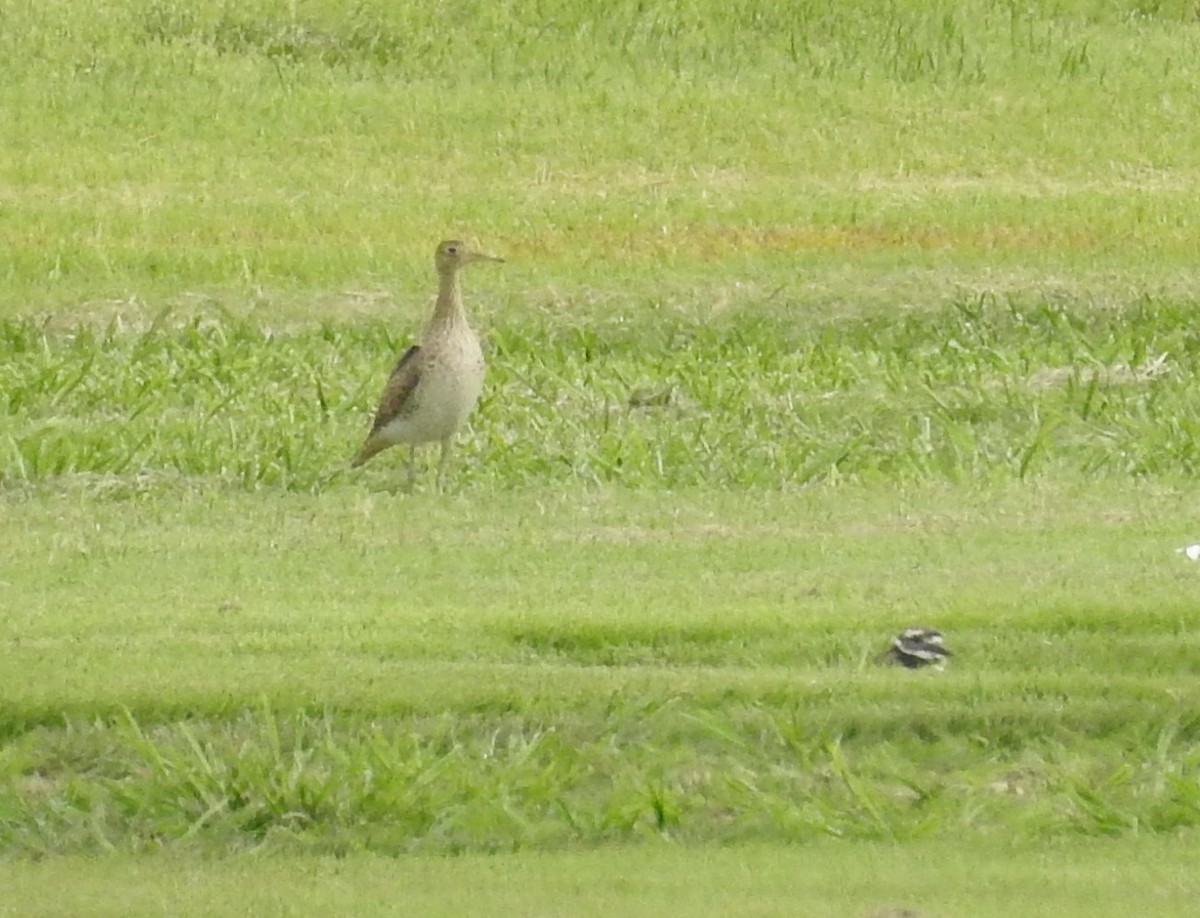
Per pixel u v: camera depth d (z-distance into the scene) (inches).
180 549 564.7
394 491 629.0
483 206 951.0
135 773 442.6
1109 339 779.4
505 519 593.3
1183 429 670.5
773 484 633.6
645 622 494.3
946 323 810.2
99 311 818.2
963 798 435.2
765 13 1165.7
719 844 418.3
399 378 618.8
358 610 510.9
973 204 949.2
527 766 440.5
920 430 680.4
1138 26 1187.3
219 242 898.7
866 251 887.7
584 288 847.7
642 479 636.7
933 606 505.0
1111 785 438.3
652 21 1155.9
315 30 1136.8
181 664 475.2
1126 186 997.8
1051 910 372.5
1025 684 467.8
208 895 391.2
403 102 1070.4
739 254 885.2
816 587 524.7
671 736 452.8
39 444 645.9
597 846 420.2
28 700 456.8
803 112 1069.1
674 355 768.9
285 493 626.8
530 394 724.0
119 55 1103.6
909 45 1138.7
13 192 960.9
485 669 473.7
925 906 374.9
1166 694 464.4
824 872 395.2
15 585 533.0
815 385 733.3
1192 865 398.6
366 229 919.0
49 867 412.5
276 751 443.5
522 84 1095.6
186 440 665.6
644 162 1016.2
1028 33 1155.9
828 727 454.6
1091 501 605.0
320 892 390.3
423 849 421.7
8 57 1095.0
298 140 1030.4
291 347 782.5
